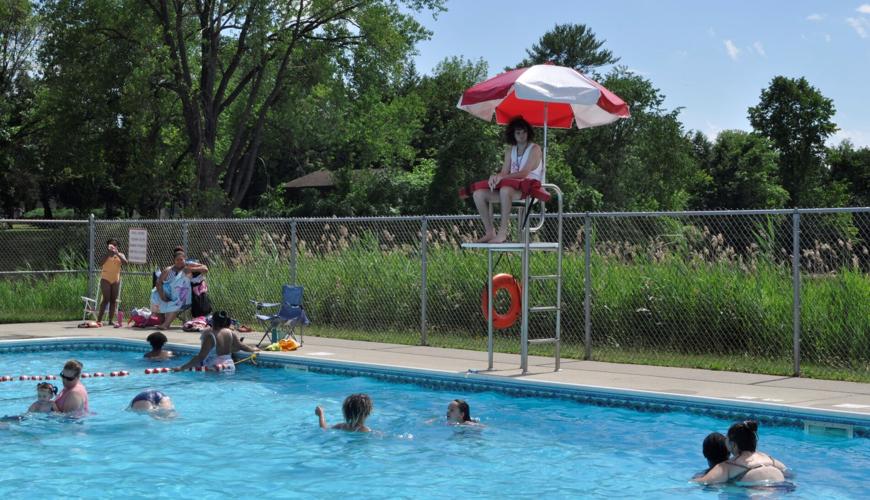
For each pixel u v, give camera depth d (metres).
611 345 13.70
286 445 8.00
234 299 18.00
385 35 42.06
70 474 7.02
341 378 11.73
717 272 13.09
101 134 41.53
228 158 42.22
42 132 50.72
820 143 86.12
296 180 71.44
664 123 69.75
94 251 18.98
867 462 7.14
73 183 66.38
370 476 6.94
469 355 12.83
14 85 52.47
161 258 22.81
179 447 7.96
